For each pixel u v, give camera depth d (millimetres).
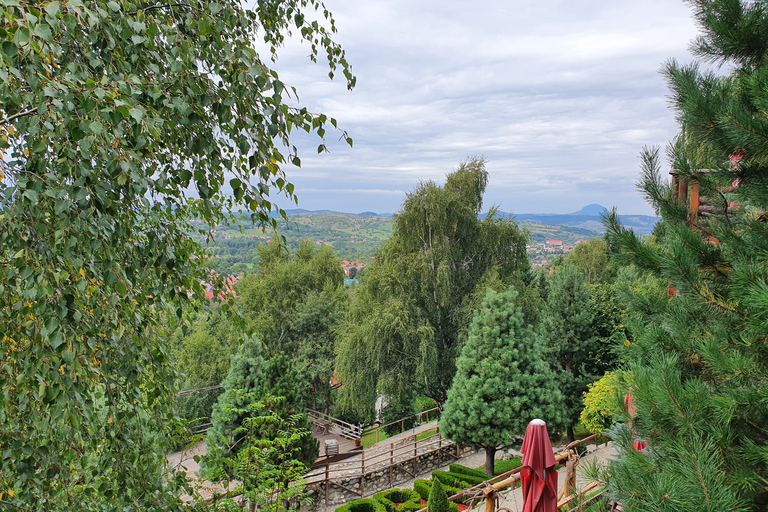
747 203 4484
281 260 31062
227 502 4852
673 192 5188
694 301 4648
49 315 2129
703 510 2998
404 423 25547
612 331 17516
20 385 2488
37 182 2100
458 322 21609
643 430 4285
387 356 20969
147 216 2713
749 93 3975
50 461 2834
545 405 14406
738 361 3742
